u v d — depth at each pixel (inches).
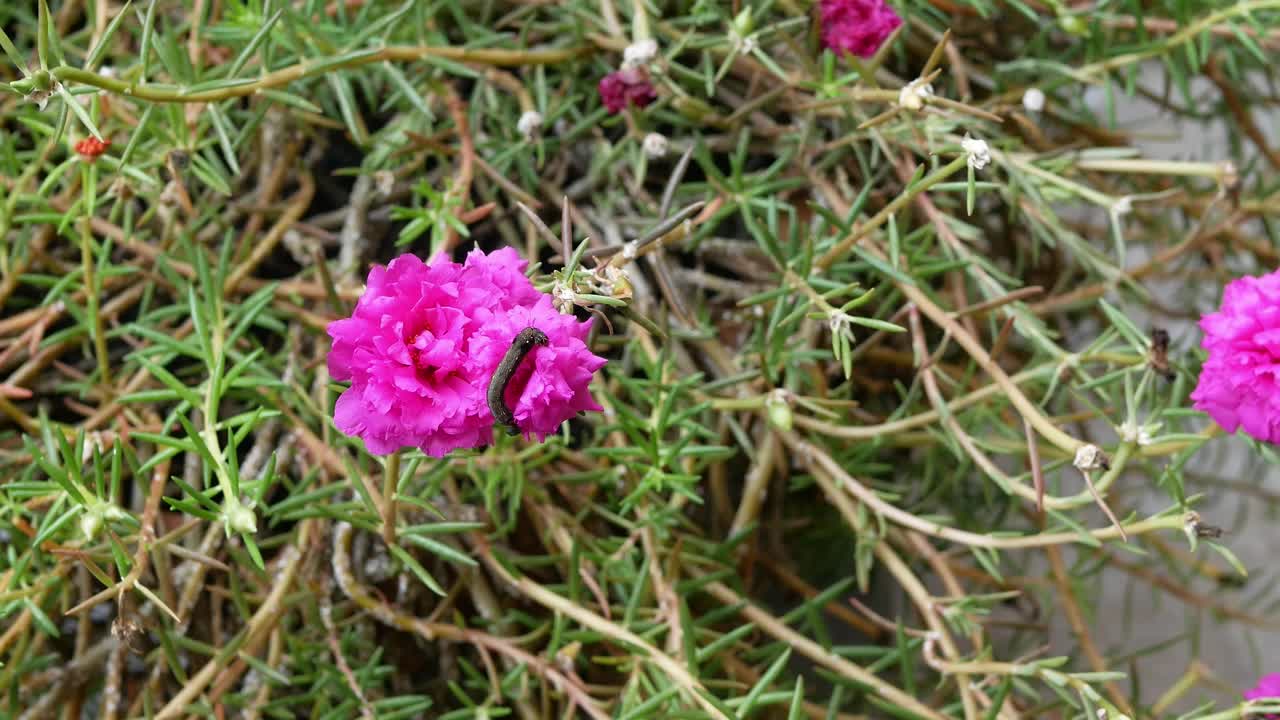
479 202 19.6
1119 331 17.7
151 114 16.7
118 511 15.6
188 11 19.3
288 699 17.6
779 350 17.7
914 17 19.7
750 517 18.9
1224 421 16.2
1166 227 22.4
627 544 17.9
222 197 19.4
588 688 17.6
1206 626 28.1
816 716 19.1
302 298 18.8
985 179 19.1
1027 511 21.4
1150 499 27.0
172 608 17.8
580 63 19.5
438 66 18.1
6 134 19.0
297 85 18.6
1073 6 20.9
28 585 17.6
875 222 16.6
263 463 18.3
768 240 17.4
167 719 16.9
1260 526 28.4
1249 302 16.0
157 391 17.0
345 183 20.0
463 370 14.5
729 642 17.0
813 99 19.3
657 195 20.1
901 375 21.3
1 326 18.3
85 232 17.4
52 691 17.9
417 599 19.0
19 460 18.1
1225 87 21.2
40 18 14.9
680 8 19.5
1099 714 16.5
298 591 18.1
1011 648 22.7
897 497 18.5
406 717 18.7
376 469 18.3
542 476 18.8
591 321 15.0
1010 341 22.0
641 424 17.6
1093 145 21.3
